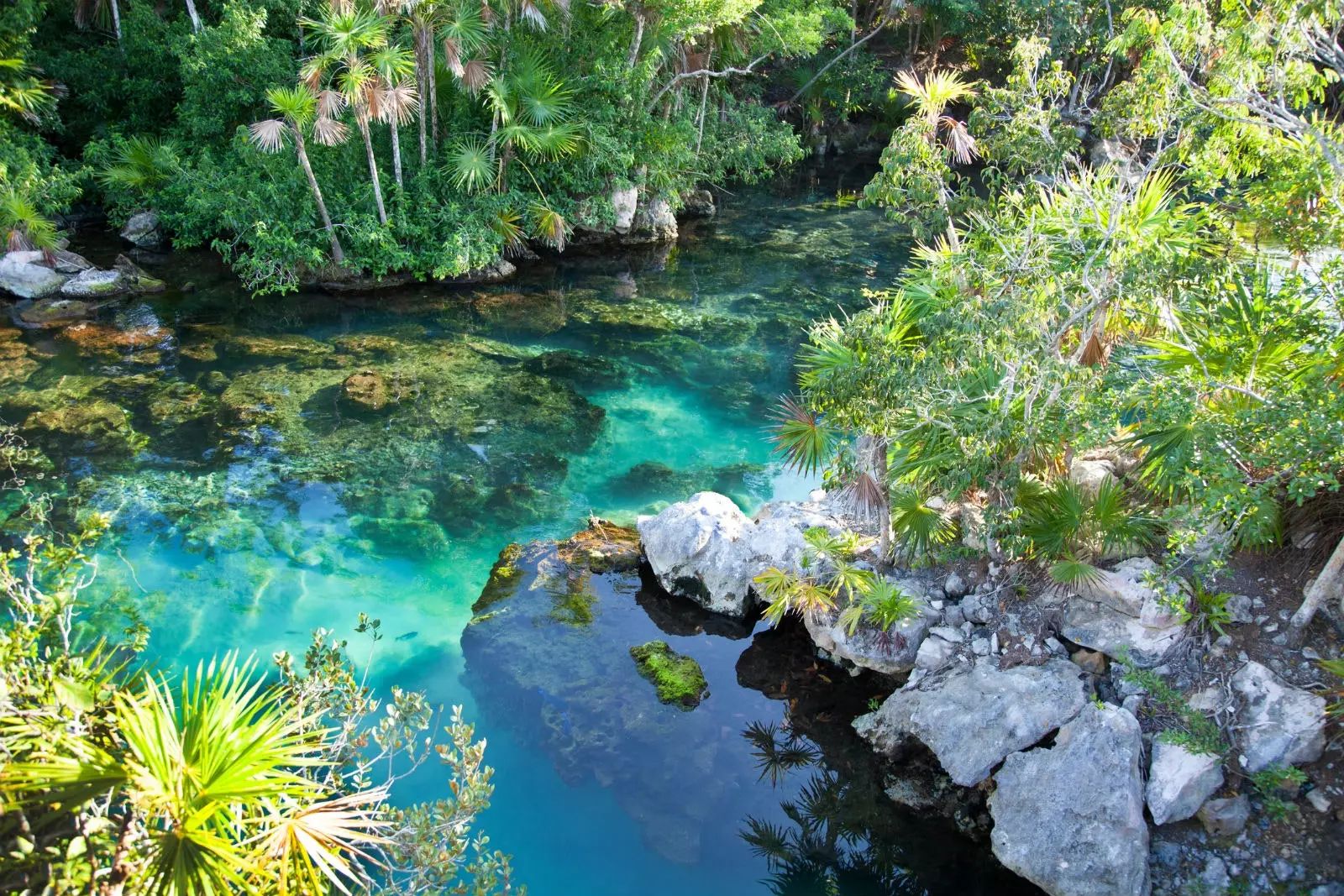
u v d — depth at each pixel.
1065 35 29.95
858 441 8.76
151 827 4.71
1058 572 8.12
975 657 8.37
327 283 19.95
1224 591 8.02
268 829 4.86
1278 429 6.89
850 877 7.16
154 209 21.27
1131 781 6.89
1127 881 6.50
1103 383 8.50
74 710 4.67
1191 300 8.47
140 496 12.09
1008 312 7.98
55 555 5.57
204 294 19.34
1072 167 22.08
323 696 6.06
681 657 9.27
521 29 21.55
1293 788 6.86
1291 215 8.37
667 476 13.21
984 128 10.37
